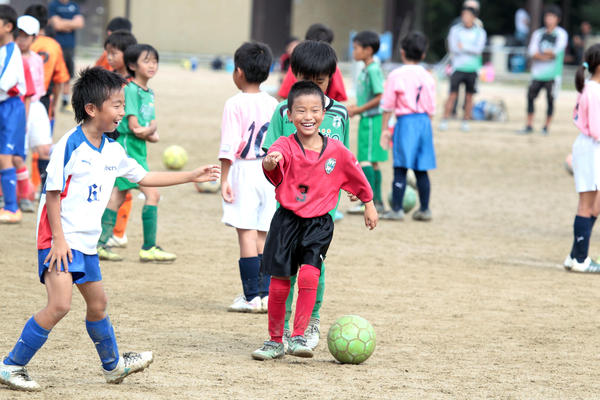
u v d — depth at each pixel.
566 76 122.00
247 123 20.12
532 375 16.09
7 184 29.73
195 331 18.48
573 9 162.00
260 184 20.25
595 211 27.03
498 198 40.94
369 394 14.40
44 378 14.67
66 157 13.59
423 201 34.88
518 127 68.69
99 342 14.23
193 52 133.38
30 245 26.81
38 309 19.64
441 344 18.22
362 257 27.73
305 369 15.91
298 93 15.90
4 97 28.88
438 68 113.75
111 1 132.00
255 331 18.75
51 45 34.50
